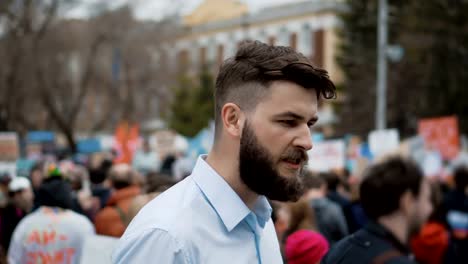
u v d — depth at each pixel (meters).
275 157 1.69
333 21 42.97
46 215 4.50
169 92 31.27
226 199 1.77
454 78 26.66
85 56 26.03
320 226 5.26
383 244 2.34
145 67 27.52
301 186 1.73
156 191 4.45
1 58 22.52
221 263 1.72
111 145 22.97
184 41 52.66
